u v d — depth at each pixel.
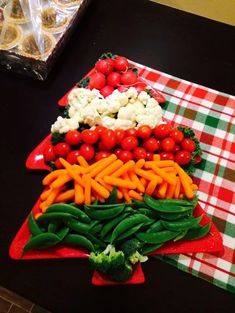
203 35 1.25
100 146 0.98
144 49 1.21
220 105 1.13
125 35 1.24
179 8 1.37
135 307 0.84
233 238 0.94
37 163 0.99
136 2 1.29
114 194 0.88
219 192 0.99
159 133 0.98
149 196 0.90
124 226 0.85
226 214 0.97
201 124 1.09
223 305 0.86
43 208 0.90
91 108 1.00
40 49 1.10
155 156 0.96
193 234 0.91
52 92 1.12
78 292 0.85
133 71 1.14
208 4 1.36
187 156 0.96
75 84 1.14
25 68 1.13
